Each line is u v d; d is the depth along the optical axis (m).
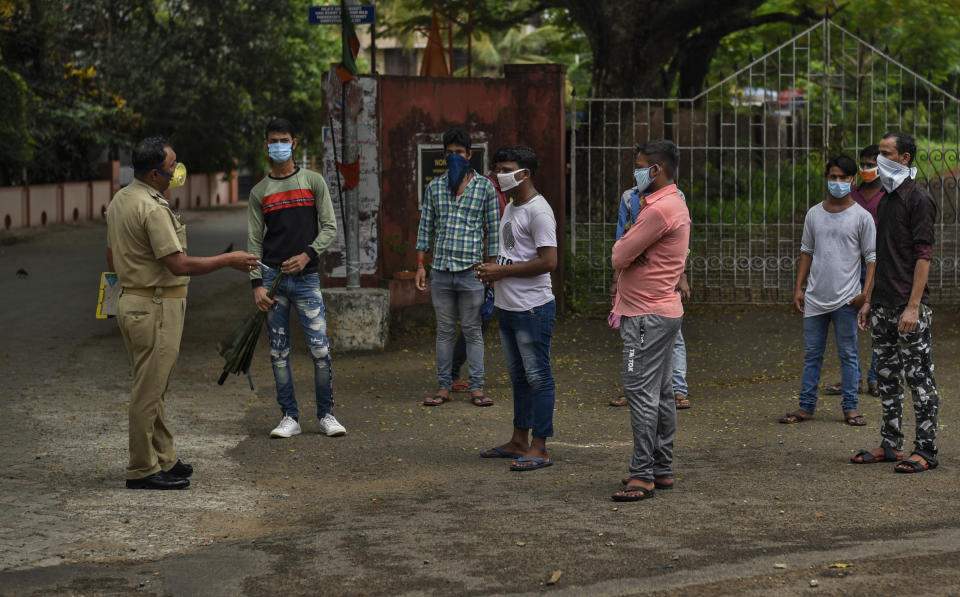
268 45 30.09
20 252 20.03
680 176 18.39
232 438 6.80
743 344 10.23
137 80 28.12
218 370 9.17
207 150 35.66
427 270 11.02
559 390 8.45
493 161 5.99
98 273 16.47
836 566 3.79
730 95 21.53
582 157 17.14
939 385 8.16
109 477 5.73
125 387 8.39
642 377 5.06
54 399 7.87
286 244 6.71
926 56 25.30
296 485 5.64
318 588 3.80
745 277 12.70
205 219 31.83
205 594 3.78
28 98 25.62
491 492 5.36
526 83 11.11
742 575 3.73
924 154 12.00
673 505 4.91
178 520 4.91
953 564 3.77
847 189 6.87
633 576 3.79
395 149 10.90
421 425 7.20
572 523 4.61
